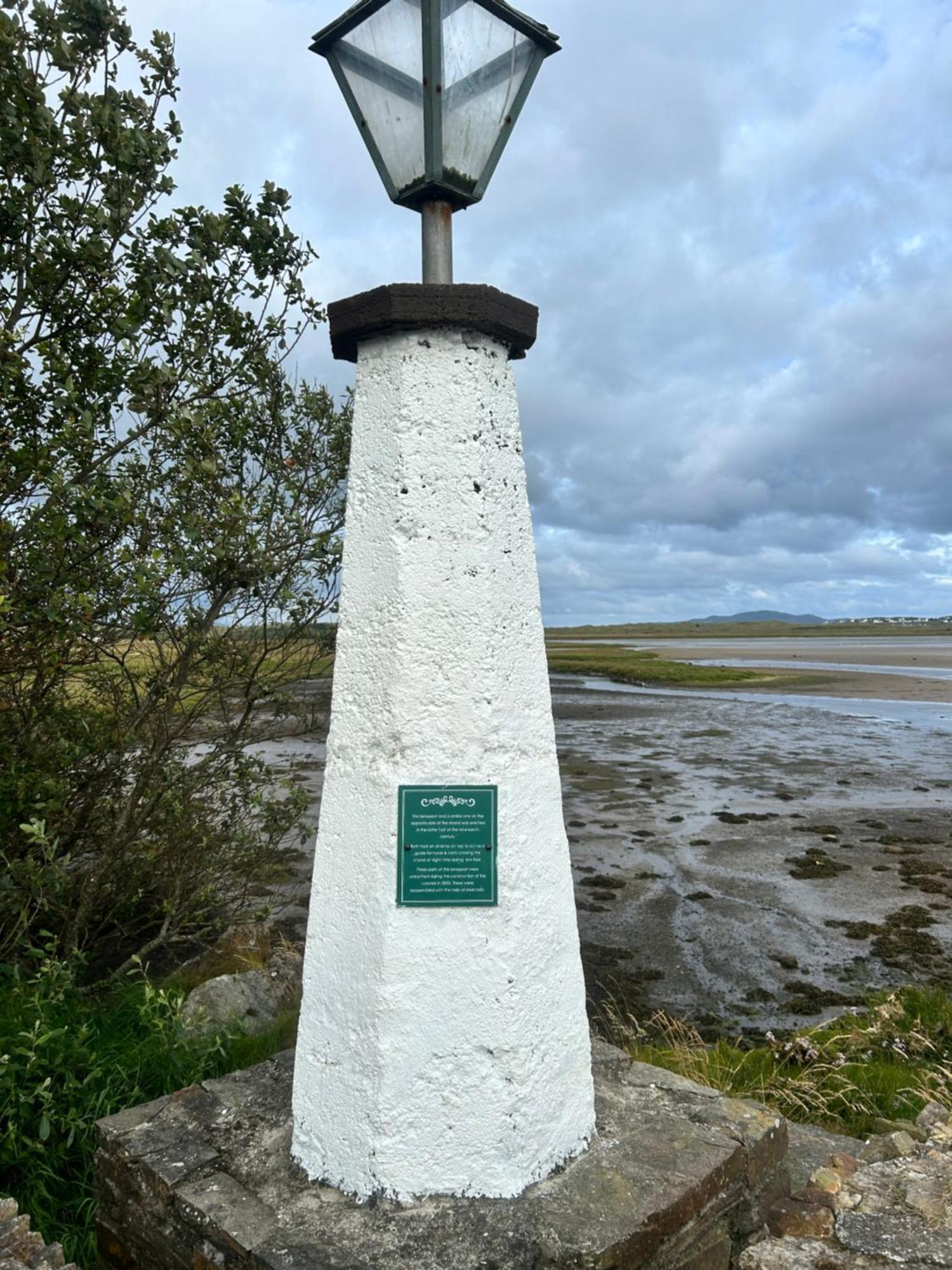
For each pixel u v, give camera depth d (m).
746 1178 2.95
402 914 2.65
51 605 4.25
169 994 4.86
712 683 45.09
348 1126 2.66
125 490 4.56
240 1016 4.83
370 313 2.71
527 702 2.86
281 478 5.52
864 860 11.77
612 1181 2.71
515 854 2.73
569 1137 2.82
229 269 5.31
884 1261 2.72
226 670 5.54
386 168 3.00
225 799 5.84
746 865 11.48
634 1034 6.22
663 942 8.75
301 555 5.44
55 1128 3.60
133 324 4.43
